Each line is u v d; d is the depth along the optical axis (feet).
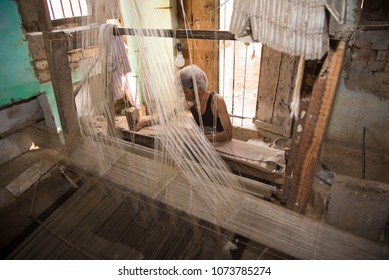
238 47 16.83
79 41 5.12
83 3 9.80
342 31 2.70
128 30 4.33
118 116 13.62
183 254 3.66
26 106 7.77
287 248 2.97
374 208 3.67
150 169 4.27
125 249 3.55
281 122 12.11
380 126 9.09
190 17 12.62
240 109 14.53
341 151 10.01
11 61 7.30
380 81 8.47
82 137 5.24
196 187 3.87
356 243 2.95
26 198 4.83
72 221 3.98
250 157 6.00
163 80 4.21
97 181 4.35
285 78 11.14
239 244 3.52
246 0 2.83
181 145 4.24
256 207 3.54
